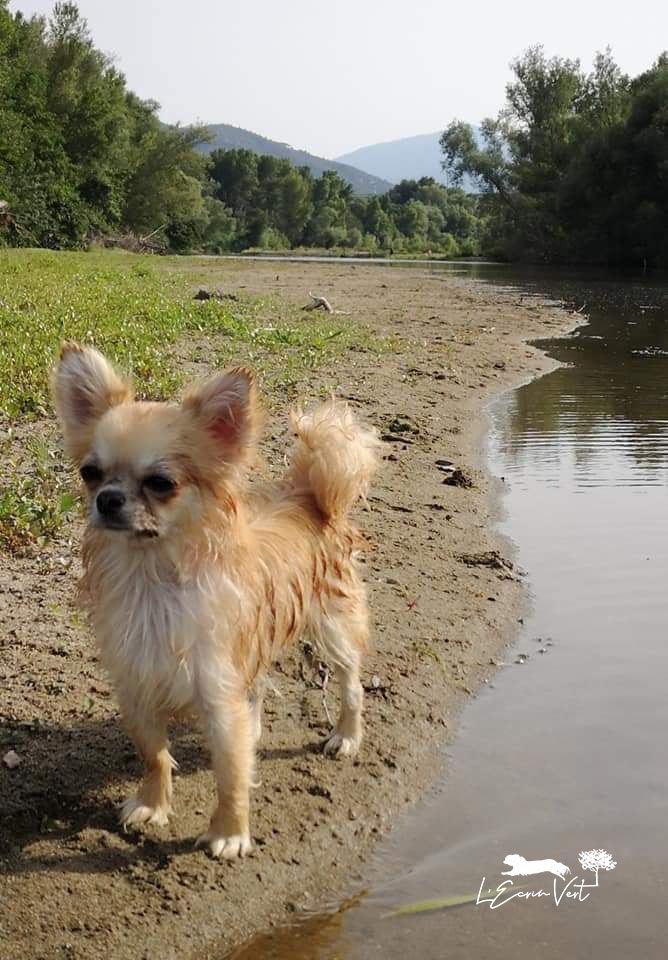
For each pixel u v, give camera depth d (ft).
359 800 2.92
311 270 28.02
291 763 3.03
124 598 2.60
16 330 8.30
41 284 13.48
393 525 4.82
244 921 2.51
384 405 7.41
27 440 5.43
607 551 4.70
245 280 21.01
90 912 2.45
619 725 3.30
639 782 3.02
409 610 3.97
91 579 2.65
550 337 13.29
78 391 2.70
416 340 11.19
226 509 2.61
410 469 5.83
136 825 2.70
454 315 14.78
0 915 2.41
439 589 4.18
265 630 2.74
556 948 2.44
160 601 2.57
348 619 3.06
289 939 2.48
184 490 2.55
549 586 4.33
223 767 2.63
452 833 2.83
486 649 3.78
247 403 2.60
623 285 24.31
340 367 8.73
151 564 2.56
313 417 3.08
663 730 3.27
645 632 3.92
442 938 2.48
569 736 3.25
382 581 4.19
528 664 3.69
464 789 3.01
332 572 3.02
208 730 2.63
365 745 3.14
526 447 6.69
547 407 8.14
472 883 2.65
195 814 2.78
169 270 22.79
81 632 3.49
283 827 2.78
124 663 2.62
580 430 7.23
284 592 2.80
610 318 16.20
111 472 2.55
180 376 7.14
